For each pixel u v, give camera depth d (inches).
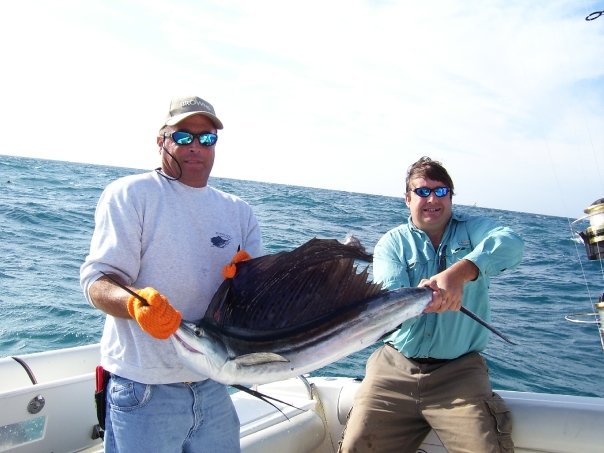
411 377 116.0
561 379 205.2
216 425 85.2
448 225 125.6
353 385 133.6
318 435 124.0
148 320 64.5
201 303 84.2
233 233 90.8
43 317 242.8
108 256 77.9
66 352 121.2
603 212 113.9
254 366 77.0
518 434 110.5
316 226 681.6
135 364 78.7
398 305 90.1
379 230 693.3
